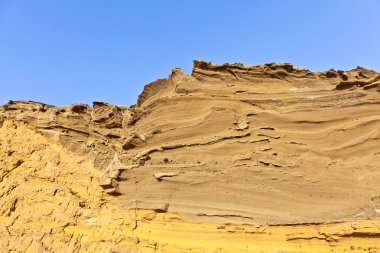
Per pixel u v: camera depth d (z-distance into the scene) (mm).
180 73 26156
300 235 18734
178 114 24375
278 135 22750
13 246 20219
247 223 19484
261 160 21641
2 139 24391
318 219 19438
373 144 22156
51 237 20359
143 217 20297
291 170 21406
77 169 23172
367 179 21016
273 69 25438
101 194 21766
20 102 26500
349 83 24047
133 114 27188
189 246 19203
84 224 20750
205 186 21016
